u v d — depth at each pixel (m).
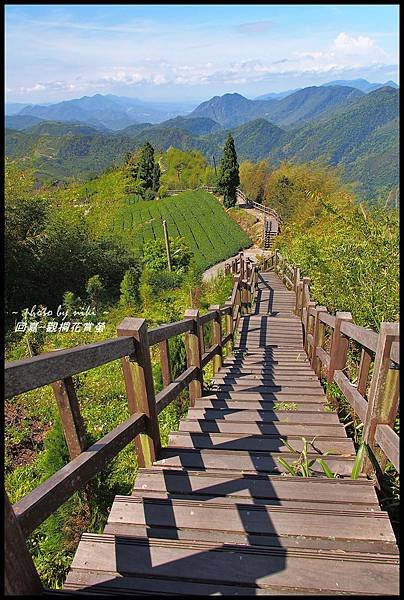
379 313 4.18
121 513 1.95
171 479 2.25
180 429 3.11
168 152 66.25
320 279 7.18
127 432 2.08
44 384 1.34
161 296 14.05
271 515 1.89
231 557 1.60
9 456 4.77
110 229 19.31
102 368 7.03
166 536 1.82
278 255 18.94
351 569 1.55
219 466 2.49
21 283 12.75
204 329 7.23
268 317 9.34
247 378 4.77
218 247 33.22
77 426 1.67
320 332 4.65
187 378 3.33
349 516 1.87
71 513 2.81
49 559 2.83
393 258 4.31
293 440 2.81
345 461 2.47
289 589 1.48
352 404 2.54
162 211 43.59
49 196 15.15
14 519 1.22
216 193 52.47
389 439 1.93
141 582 1.53
